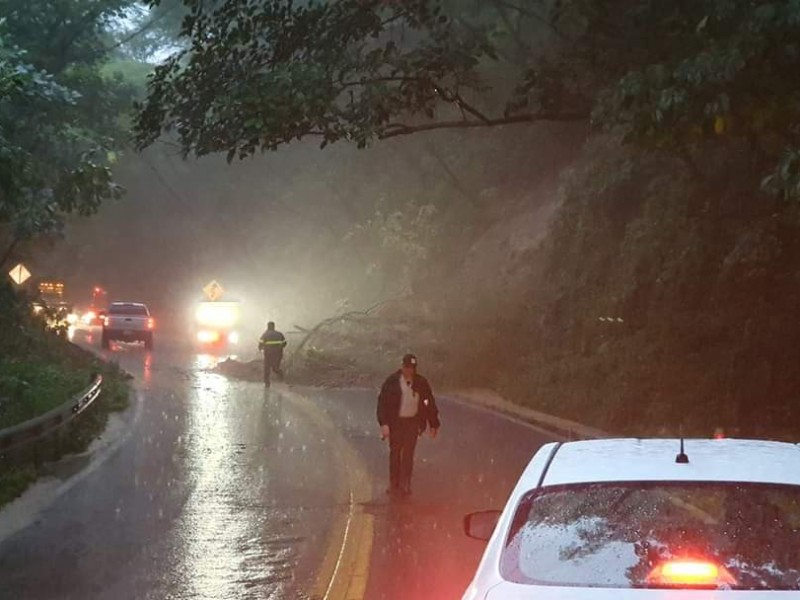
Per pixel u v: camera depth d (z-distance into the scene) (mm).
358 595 9992
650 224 36000
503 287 45625
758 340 25797
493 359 37188
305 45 22219
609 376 29234
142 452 20547
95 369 32781
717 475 5270
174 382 36969
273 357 35688
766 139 20359
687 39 18531
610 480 5328
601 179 41031
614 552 4891
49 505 15008
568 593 4594
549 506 5250
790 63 16578
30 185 23375
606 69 21500
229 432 23812
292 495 15875
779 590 4555
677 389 26109
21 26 43906
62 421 19438
